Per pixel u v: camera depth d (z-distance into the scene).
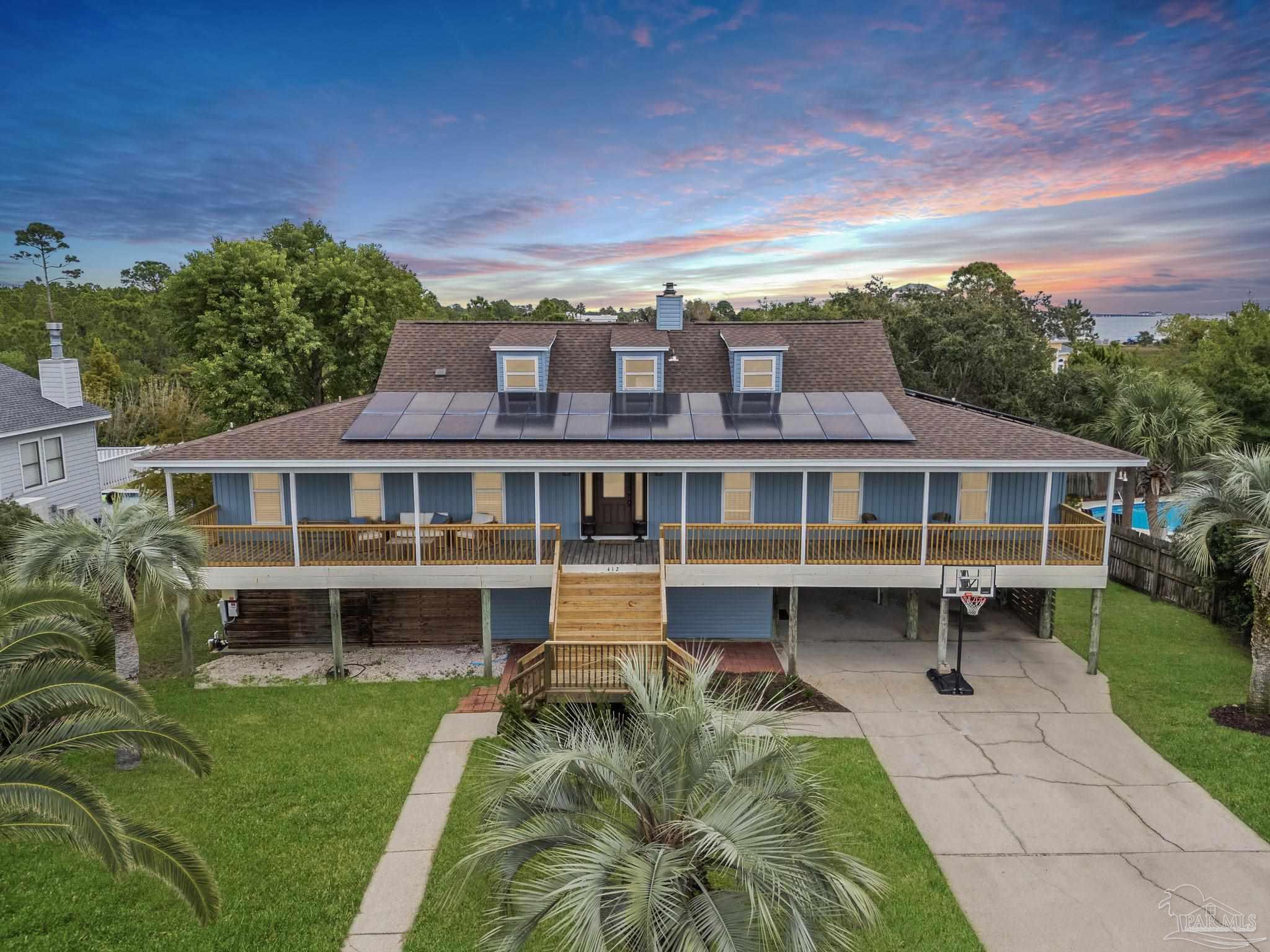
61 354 27.86
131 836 8.08
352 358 33.09
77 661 8.84
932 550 17.02
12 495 23.81
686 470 16.30
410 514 18.28
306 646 18.47
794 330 21.98
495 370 20.66
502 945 6.92
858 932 9.02
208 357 30.20
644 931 6.12
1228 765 12.88
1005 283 49.78
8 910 9.53
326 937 9.24
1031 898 9.97
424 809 11.77
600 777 7.48
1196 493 14.76
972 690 15.77
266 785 12.34
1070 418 30.44
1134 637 18.55
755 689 15.67
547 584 16.67
